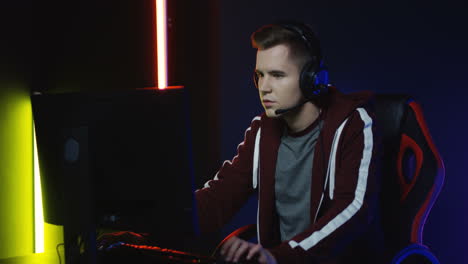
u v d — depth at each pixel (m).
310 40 1.38
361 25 2.29
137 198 1.24
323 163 1.44
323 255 1.24
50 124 1.32
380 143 1.44
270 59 1.37
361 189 1.34
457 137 2.13
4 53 2.85
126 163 1.23
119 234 1.56
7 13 2.86
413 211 1.49
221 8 2.42
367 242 1.44
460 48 2.11
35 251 3.00
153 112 1.18
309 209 1.50
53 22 3.02
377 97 1.62
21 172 2.94
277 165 1.55
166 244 2.25
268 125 1.57
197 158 2.53
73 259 1.29
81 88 2.91
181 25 2.54
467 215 2.14
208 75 2.47
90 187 1.24
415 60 2.20
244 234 1.59
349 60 2.32
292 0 2.40
